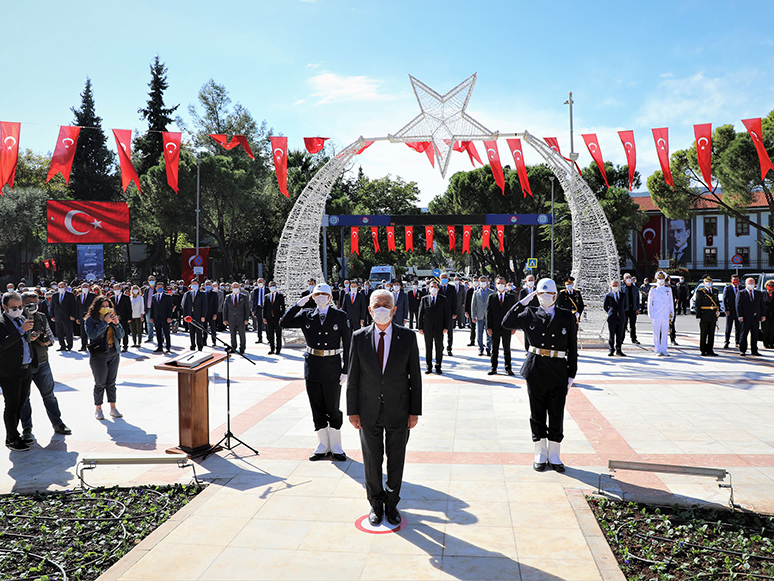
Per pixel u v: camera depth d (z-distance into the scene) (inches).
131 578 150.6
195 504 199.0
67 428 295.4
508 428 295.0
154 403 363.9
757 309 544.1
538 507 193.2
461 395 376.8
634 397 362.0
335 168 641.6
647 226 2007.9
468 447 262.7
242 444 265.4
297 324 251.8
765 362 505.4
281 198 1776.6
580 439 272.1
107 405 358.9
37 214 1766.7
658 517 184.5
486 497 202.7
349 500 202.4
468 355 579.5
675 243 1973.4
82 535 178.7
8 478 230.4
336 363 247.3
